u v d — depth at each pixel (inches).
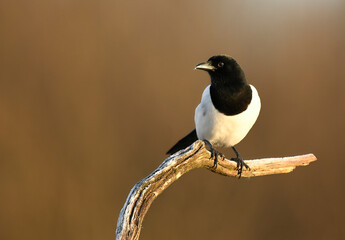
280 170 370.6
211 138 372.5
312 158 371.2
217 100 371.2
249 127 372.2
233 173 369.7
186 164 364.2
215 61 370.9
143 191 361.7
